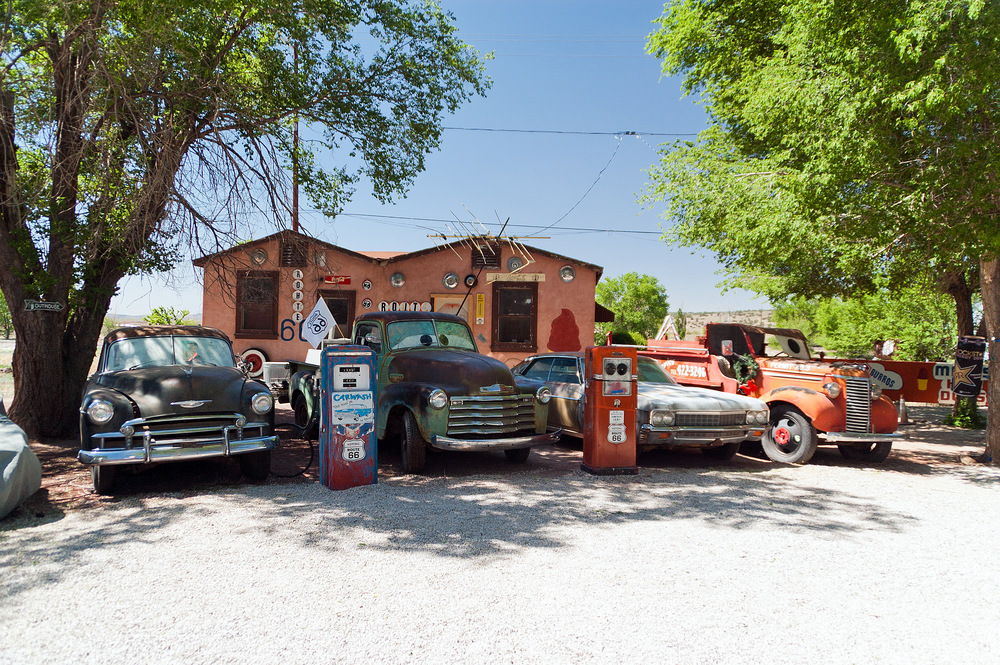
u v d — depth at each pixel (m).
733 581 4.11
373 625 3.35
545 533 5.01
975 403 14.23
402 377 7.84
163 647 3.07
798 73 8.40
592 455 7.43
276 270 14.70
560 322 15.05
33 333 8.58
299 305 14.77
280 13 8.45
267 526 5.04
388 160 10.45
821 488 7.05
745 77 10.88
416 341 8.38
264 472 6.67
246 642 3.13
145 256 8.67
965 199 7.88
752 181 10.38
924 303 21.70
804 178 8.44
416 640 3.19
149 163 7.64
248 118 8.47
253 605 3.57
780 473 7.95
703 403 8.05
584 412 7.67
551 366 9.82
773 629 3.43
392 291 14.95
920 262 11.02
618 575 4.15
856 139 7.71
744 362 9.52
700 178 11.90
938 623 3.57
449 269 15.08
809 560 4.56
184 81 7.95
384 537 4.82
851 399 8.61
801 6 8.55
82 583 3.84
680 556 4.56
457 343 8.62
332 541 4.70
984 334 15.70
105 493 6.12
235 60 9.30
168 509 5.54
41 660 2.93
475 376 7.23
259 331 14.71
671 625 3.44
